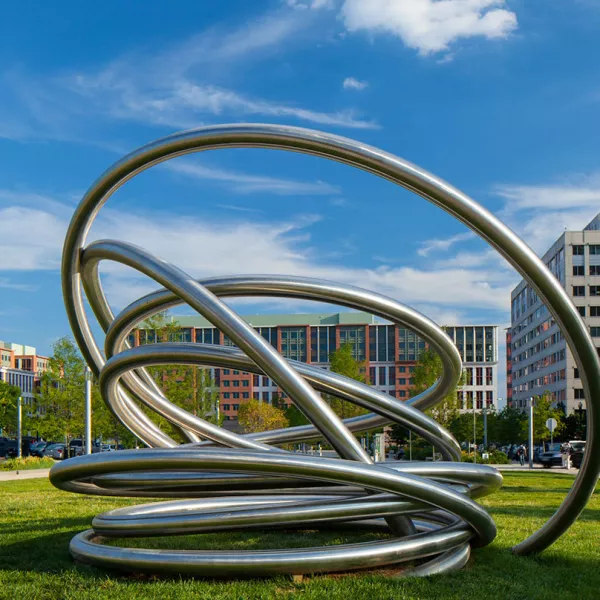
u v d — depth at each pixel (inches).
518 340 4658.0
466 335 4749.0
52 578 254.2
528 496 640.4
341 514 257.9
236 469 243.0
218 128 245.4
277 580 245.3
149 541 328.5
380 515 261.1
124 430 1625.2
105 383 308.5
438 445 312.8
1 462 1390.3
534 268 236.2
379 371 4768.7
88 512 464.4
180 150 252.2
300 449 2361.0
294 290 271.9
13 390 3046.3
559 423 2458.2
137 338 1284.4
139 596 226.5
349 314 4918.8
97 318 330.6
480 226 235.6
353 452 249.9
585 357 243.4
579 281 3425.2
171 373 1375.5
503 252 238.4
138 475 292.5
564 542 345.7
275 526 263.1
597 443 253.4
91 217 284.0
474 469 281.4
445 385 325.4
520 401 4562.0
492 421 2733.8
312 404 246.5
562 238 3496.6
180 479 287.3
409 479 246.5
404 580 247.4
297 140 238.8
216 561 240.8
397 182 240.4
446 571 264.1
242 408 2578.7
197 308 251.3
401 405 295.3
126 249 273.4
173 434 1403.8
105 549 258.2
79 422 1524.4
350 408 1918.1
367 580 246.8
